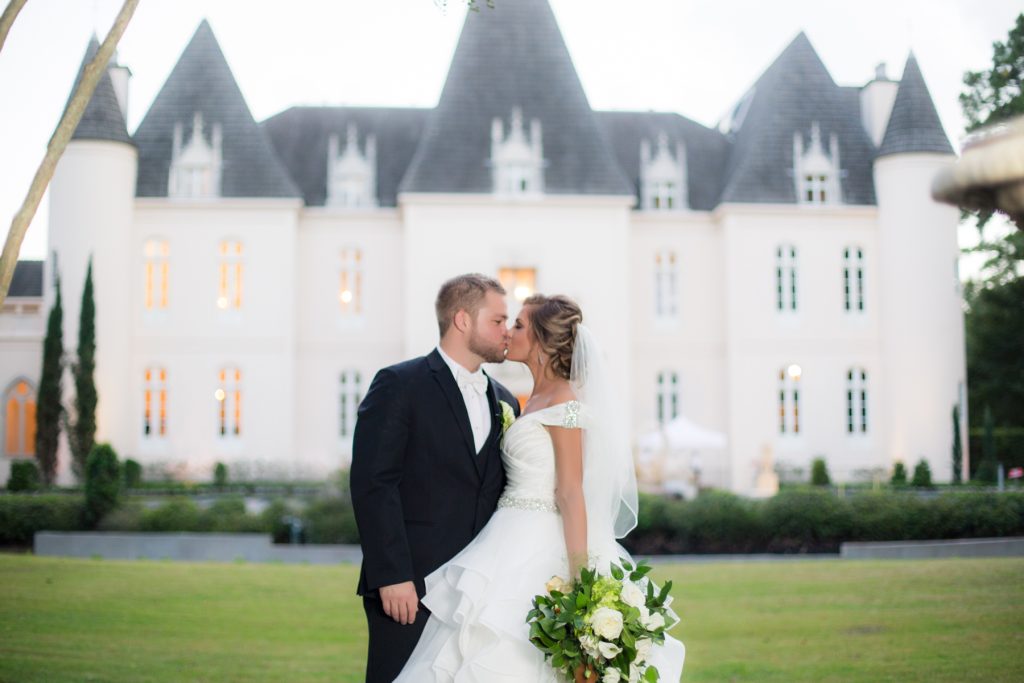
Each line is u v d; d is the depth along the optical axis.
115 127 32.59
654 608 4.61
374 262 35.28
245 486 30.59
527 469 4.93
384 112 39.16
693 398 35.53
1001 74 20.31
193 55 35.81
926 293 34.03
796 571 13.59
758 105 38.16
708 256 36.03
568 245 33.53
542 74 34.94
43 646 8.75
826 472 31.83
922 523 18.31
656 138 38.91
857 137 36.50
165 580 12.72
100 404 31.80
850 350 35.00
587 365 4.98
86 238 31.83
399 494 4.86
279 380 33.66
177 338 33.47
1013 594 10.74
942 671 7.64
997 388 40.84
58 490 26.80
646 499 19.20
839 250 35.25
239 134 34.81
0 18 5.57
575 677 4.40
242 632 9.65
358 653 8.80
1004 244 32.75
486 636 4.63
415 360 5.09
